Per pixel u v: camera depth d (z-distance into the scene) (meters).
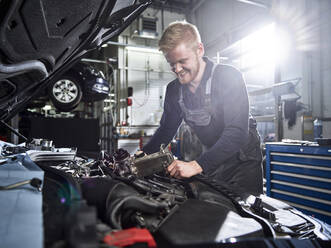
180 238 0.46
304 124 3.23
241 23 5.16
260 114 4.06
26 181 0.61
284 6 3.97
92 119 4.61
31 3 0.69
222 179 1.32
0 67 0.76
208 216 0.56
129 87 5.97
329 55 3.52
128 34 6.27
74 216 0.32
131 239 0.39
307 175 2.07
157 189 0.77
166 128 1.44
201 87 1.19
